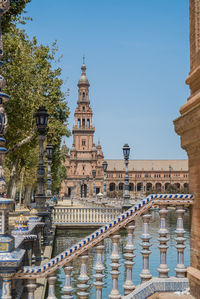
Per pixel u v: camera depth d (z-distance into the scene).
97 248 4.49
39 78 22.44
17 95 18.77
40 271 4.41
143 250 4.50
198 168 4.00
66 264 4.47
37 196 15.06
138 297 4.24
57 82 25.95
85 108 156.00
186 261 12.19
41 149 14.94
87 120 156.00
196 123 3.81
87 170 152.75
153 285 4.31
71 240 22.58
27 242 7.51
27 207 52.06
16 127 20.48
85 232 26.88
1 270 4.14
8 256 4.12
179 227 4.53
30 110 20.28
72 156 152.38
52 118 29.53
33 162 46.19
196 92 4.06
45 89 25.05
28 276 4.41
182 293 4.18
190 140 4.04
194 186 4.13
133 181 174.62
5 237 4.22
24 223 7.64
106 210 29.84
